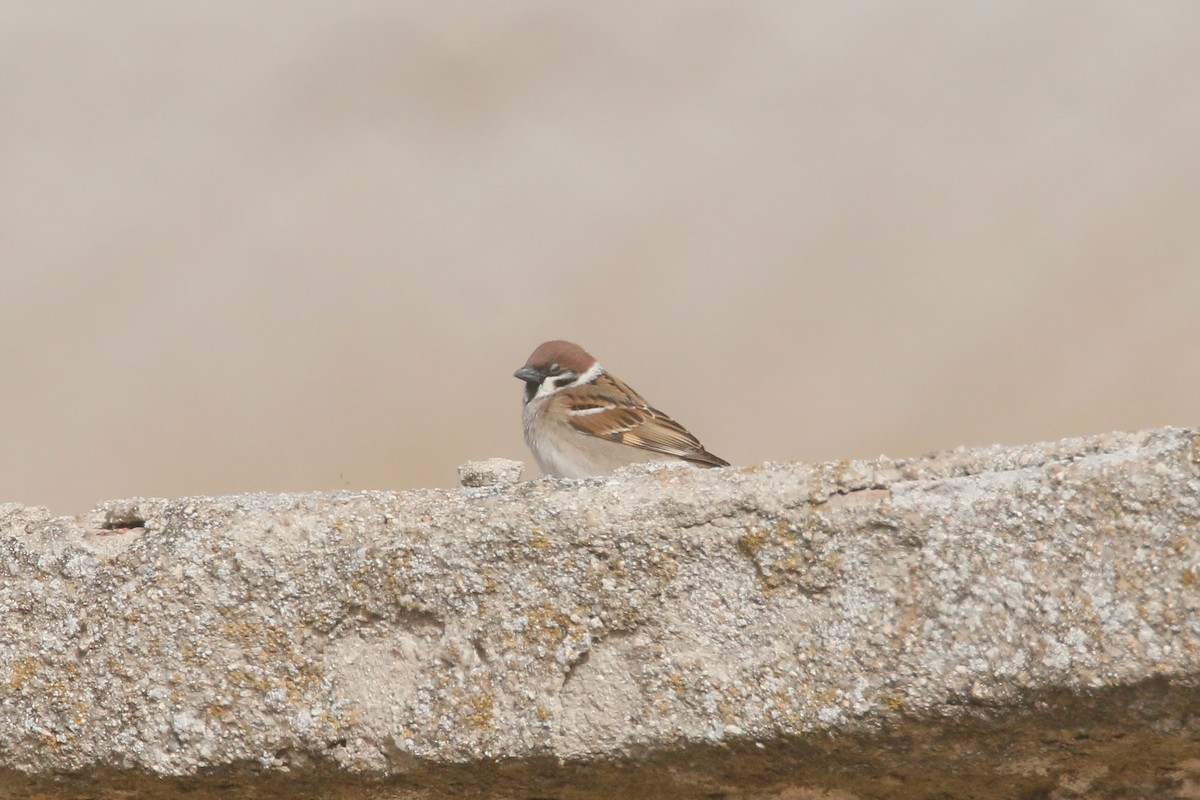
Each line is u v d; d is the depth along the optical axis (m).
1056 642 5.69
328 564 6.50
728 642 6.11
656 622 6.18
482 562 6.35
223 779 6.71
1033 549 5.78
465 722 6.36
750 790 6.45
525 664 6.30
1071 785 6.24
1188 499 5.62
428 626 6.44
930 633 5.86
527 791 6.61
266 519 6.60
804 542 6.04
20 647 6.76
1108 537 5.70
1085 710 5.75
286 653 6.54
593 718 6.24
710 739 6.12
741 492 6.13
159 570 6.62
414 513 6.47
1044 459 5.96
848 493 6.05
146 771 6.67
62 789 6.94
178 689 6.61
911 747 6.05
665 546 6.17
